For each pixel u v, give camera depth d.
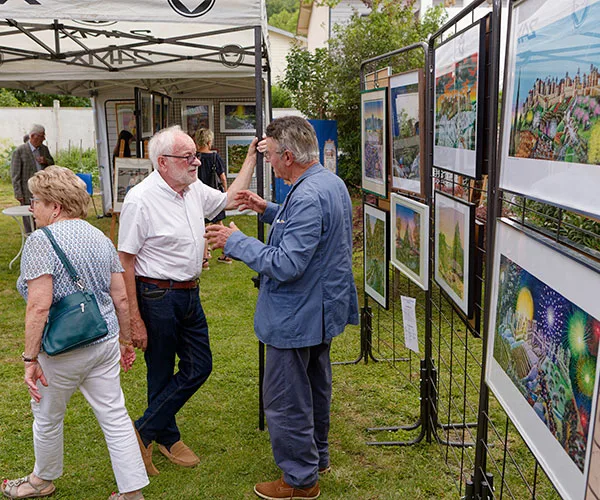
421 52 8.01
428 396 3.66
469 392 4.44
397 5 8.70
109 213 12.27
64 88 11.05
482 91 2.60
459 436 3.82
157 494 3.24
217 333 5.77
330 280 2.94
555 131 1.76
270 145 2.97
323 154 7.93
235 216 12.30
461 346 5.28
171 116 11.02
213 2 3.52
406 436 3.82
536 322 1.98
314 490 3.18
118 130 10.49
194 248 3.25
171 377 3.43
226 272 8.12
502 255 2.31
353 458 3.59
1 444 3.73
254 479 3.38
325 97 9.27
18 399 4.35
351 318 3.20
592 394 1.60
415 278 3.76
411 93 3.69
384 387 4.54
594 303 1.59
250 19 3.55
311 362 3.22
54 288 2.72
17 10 3.37
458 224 3.00
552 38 1.77
